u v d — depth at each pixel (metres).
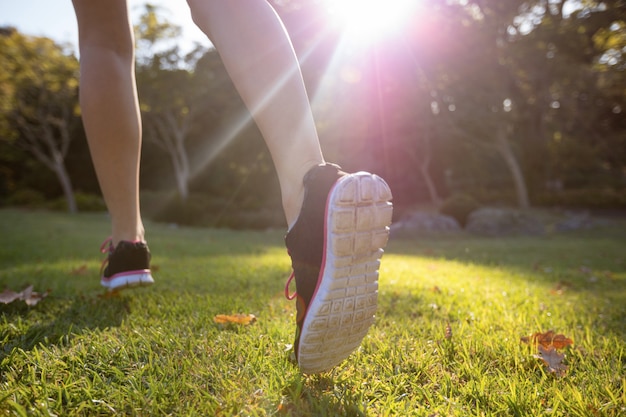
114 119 1.76
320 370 1.21
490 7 15.14
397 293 2.59
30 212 21.30
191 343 1.50
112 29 1.77
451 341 1.57
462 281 3.26
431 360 1.42
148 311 1.99
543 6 15.45
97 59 1.75
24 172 28.56
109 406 1.08
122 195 1.87
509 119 16.80
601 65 12.51
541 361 1.40
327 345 1.12
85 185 28.20
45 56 19.27
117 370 1.26
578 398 1.13
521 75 16.05
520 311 2.20
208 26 1.28
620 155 25.11
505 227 11.46
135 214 1.93
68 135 23.16
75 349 1.43
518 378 1.31
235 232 12.48
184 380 1.20
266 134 1.23
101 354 1.39
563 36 14.22
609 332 1.86
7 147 26.05
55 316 1.88
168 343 1.49
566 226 12.92
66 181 22.70
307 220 1.11
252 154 19.66
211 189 24.97
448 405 1.12
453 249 7.59
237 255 5.27
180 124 20.95
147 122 21.17
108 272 1.94
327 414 1.06
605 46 11.85
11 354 1.34
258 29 1.21
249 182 21.09
